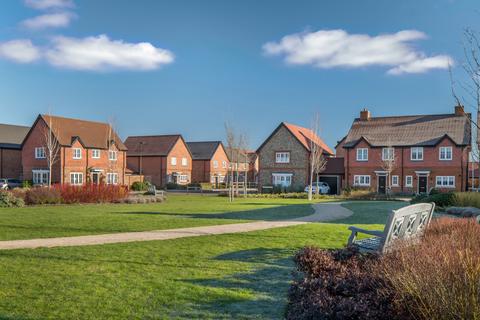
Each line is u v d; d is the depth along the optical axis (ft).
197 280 25.29
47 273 26.37
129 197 108.47
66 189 99.66
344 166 177.58
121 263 29.43
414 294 15.11
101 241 39.52
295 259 23.63
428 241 23.58
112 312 19.62
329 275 20.27
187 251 34.17
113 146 198.18
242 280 25.45
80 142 184.24
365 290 17.40
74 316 19.06
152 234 44.34
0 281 24.44
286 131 184.34
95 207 88.89
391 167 160.97
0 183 175.42
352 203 105.91
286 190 178.19
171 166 232.32
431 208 29.81
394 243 22.93
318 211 77.77
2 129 206.69
